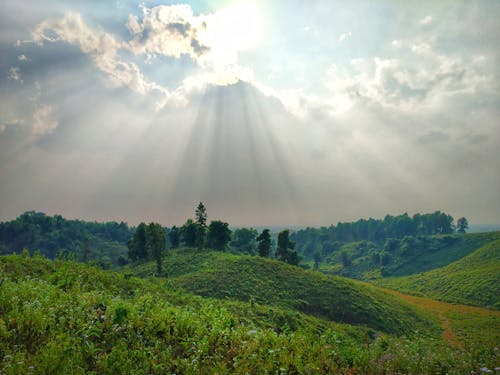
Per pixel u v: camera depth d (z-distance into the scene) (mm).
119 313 11453
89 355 9180
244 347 10383
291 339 11594
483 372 8875
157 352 9914
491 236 164750
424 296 114750
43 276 20625
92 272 24531
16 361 7988
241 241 137625
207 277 60375
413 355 10289
